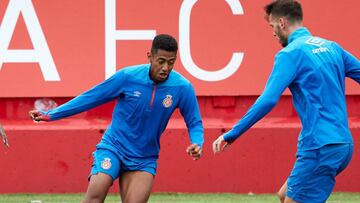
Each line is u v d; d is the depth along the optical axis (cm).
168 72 2572
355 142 4088
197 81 4075
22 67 4044
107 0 4047
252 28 4081
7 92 4041
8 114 4072
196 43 4069
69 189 4075
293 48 2397
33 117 2628
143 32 4056
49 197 3981
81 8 4050
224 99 4106
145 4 4053
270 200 3919
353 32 4094
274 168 4097
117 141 2625
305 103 2380
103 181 2569
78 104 2628
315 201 2398
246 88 4084
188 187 4088
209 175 4094
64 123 4078
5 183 4056
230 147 4088
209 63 4075
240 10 4075
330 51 2438
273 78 2364
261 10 4078
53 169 4066
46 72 4053
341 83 2442
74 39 4056
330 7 4088
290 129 4078
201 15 4069
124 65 4062
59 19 4050
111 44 4056
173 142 4072
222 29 4075
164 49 2530
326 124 2367
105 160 2592
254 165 4094
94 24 4056
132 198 2572
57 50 4053
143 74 2623
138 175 2609
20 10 4041
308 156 2377
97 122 4091
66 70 4053
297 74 2384
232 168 4097
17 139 4047
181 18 4062
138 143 2625
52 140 4056
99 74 4062
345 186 4106
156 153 2662
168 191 4091
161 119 2642
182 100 2659
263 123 4100
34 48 4047
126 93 2623
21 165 4053
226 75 4084
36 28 4044
